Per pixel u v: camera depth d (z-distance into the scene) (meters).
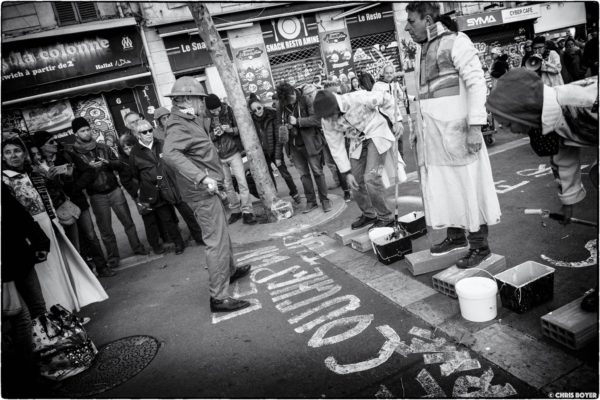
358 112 3.65
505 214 4.17
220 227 3.31
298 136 5.48
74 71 10.65
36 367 2.78
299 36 13.07
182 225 6.95
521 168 5.65
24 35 10.02
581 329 2.03
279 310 3.24
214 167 3.32
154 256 5.45
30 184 3.47
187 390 2.45
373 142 3.75
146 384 2.60
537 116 1.96
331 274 3.70
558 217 2.33
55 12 10.35
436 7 2.71
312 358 2.52
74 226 4.72
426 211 3.16
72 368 2.84
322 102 3.56
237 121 5.48
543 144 2.17
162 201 5.15
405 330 2.60
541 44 6.81
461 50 2.57
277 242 4.95
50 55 10.38
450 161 2.81
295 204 6.39
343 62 13.72
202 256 5.06
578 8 16.78
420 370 2.21
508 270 2.66
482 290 2.54
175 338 3.15
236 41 12.43
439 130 2.79
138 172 5.05
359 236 4.18
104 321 3.75
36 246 2.87
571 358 2.03
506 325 2.41
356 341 2.60
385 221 4.12
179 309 3.68
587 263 2.90
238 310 3.39
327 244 4.48
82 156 4.84
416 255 3.37
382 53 14.25
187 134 3.12
